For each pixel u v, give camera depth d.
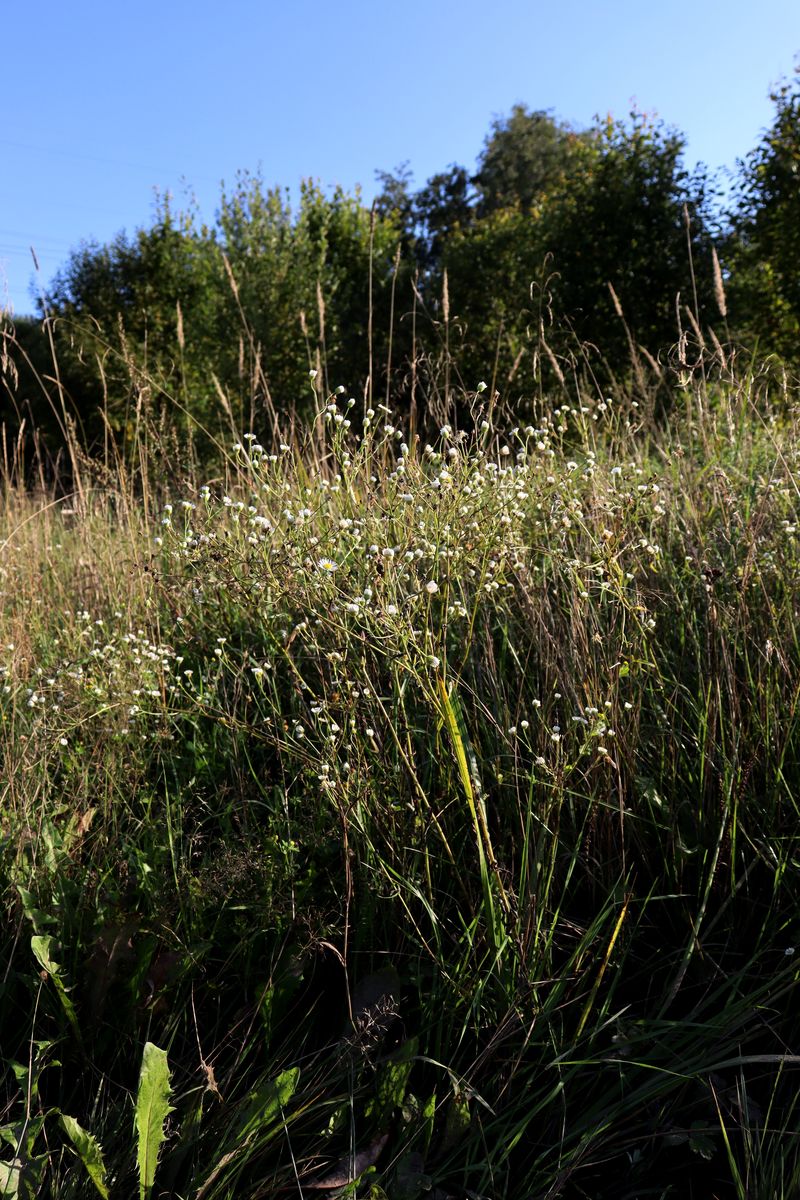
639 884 2.25
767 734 2.24
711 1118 1.81
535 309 9.43
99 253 17.59
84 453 4.86
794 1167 1.60
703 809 2.23
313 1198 1.67
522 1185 1.70
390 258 17.08
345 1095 1.80
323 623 2.40
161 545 3.21
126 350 4.84
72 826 2.40
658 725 2.37
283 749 2.37
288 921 2.06
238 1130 1.71
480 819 2.09
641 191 11.38
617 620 2.63
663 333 11.05
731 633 2.52
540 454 3.28
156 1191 1.67
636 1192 1.70
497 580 2.54
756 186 10.41
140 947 1.99
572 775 2.31
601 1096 1.85
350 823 2.14
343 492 3.02
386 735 2.37
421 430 4.09
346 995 2.06
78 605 3.79
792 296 10.04
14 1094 1.86
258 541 2.45
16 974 2.01
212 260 15.86
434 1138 1.79
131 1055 1.95
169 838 2.23
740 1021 1.85
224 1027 2.01
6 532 4.45
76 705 2.71
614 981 1.91
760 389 4.21
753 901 2.12
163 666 2.78
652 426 4.40
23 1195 1.59
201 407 9.65
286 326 13.20
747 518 2.89
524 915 1.97
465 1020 1.86
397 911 2.11
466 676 2.62
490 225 15.43
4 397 13.70
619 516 2.83
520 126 34.97
